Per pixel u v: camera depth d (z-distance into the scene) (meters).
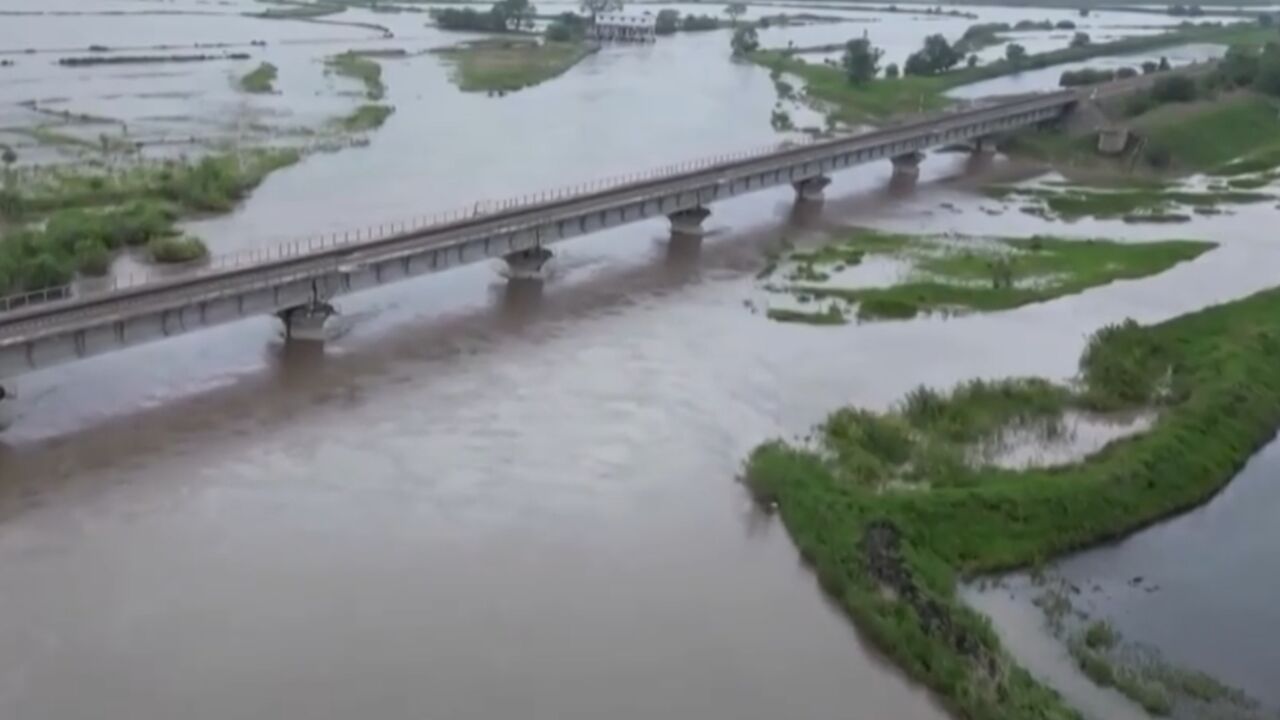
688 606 42.78
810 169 106.06
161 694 36.72
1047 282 83.38
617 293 77.25
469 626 40.94
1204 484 54.88
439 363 63.66
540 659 39.41
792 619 42.34
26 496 47.62
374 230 83.69
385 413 57.09
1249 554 49.91
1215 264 91.00
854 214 104.06
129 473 49.97
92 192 92.50
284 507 47.94
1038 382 63.12
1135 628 43.84
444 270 73.00
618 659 39.62
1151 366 66.50
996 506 49.59
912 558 45.38
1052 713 36.91
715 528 48.19
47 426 53.69
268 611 41.12
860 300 77.19
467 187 101.50
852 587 43.31
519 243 76.44
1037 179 124.31
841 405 60.44
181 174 97.88
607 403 59.50
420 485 50.28
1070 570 47.84
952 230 98.81
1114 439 57.38
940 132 124.50
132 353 62.34
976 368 66.88
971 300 78.50
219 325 65.62
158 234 83.19
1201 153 132.38
